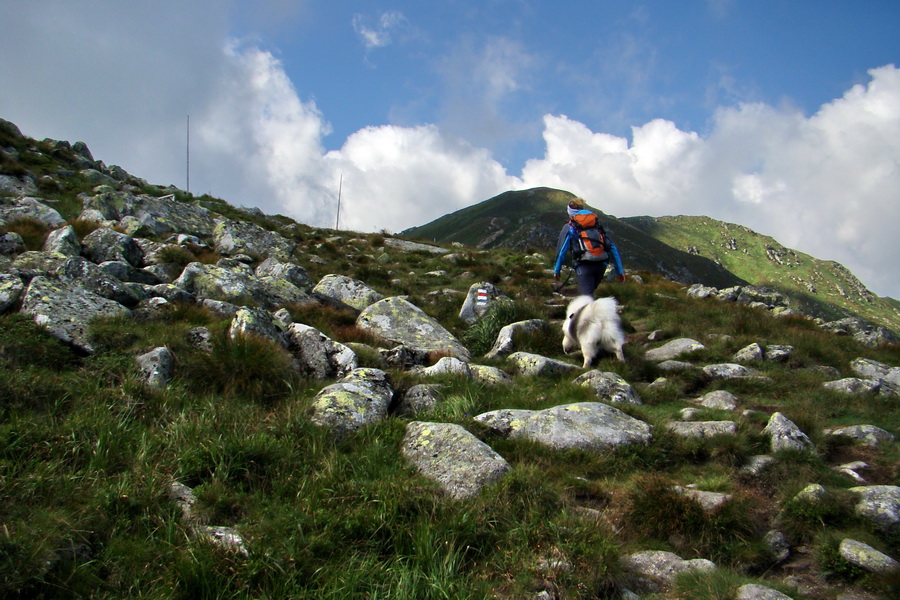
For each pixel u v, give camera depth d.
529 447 5.83
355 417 5.95
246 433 5.30
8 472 4.13
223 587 3.45
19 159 23.48
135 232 15.50
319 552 3.88
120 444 4.88
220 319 8.60
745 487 5.37
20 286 7.51
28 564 3.26
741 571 4.25
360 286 13.40
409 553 4.02
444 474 4.94
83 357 6.55
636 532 4.65
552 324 12.16
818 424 6.73
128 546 3.70
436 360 9.18
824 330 13.86
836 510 4.69
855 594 3.93
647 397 7.95
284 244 19.03
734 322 12.31
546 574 3.82
